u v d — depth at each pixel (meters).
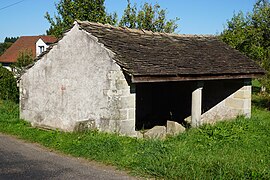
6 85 18.62
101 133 9.53
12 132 11.07
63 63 11.20
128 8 23.23
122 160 7.43
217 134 9.84
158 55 10.81
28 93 12.69
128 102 9.65
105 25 11.73
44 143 9.43
